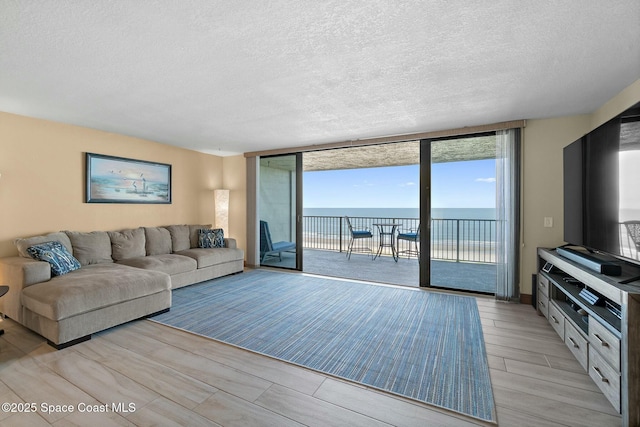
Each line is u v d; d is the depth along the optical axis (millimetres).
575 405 1696
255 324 2869
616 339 1610
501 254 3572
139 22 1646
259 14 1582
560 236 3371
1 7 1486
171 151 5008
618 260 2309
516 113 3252
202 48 1937
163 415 1616
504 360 2195
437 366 2115
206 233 5047
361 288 4121
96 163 3982
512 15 1594
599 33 1757
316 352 2320
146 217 4637
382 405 1706
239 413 1635
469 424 1557
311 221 8625
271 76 2355
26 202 3359
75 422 1562
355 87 2570
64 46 1894
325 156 6305
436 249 6711
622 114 1923
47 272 2791
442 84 2506
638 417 1494
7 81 2416
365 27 1707
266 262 5551
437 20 1642
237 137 4398
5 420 1577
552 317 2686
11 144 3248
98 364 2143
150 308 3031
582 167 2527
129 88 2578
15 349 2363
